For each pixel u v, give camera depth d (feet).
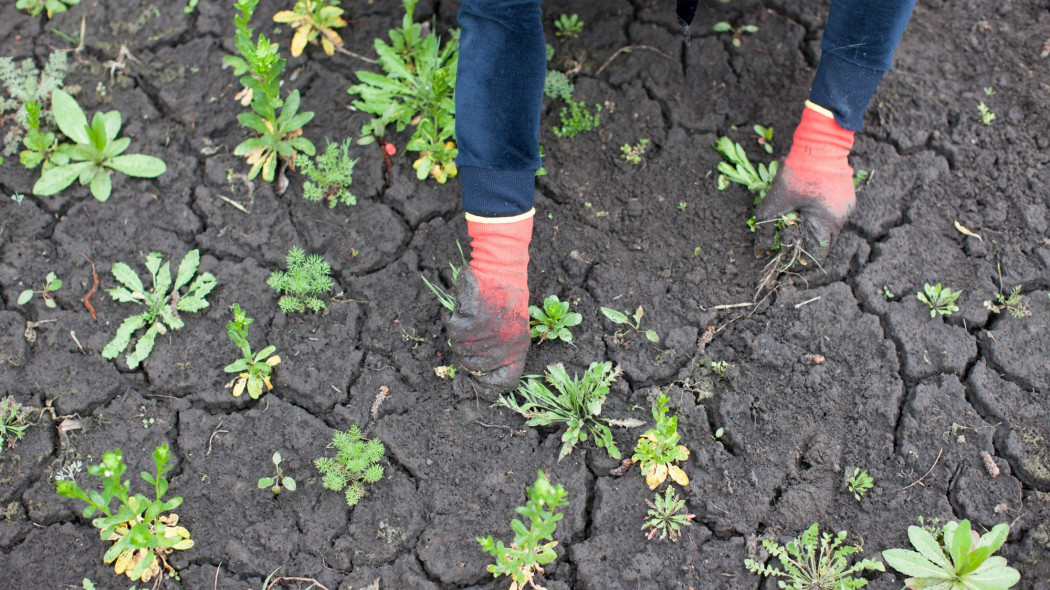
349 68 7.38
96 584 6.31
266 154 7.09
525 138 6.12
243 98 7.27
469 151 6.13
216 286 6.88
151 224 7.00
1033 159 7.13
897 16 6.32
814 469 6.51
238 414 6.62
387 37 7.46
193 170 7.12
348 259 6.94
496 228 6.31
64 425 6.59
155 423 6.61
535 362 6.71
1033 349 6.70
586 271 6.93
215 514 6.44
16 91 7.27
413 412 6.61
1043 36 7.42
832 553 6.37
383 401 6.64
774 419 6.59
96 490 6.48
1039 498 6.44
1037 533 6.37
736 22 7.54
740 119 7.27
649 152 7.20
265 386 6.68
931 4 7.57
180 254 6.95
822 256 6.85
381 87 7.28
